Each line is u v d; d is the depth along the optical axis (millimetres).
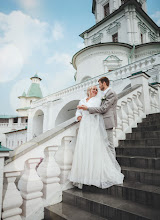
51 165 2617
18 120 32688
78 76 21484
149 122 4676
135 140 3916
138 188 2303
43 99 19891
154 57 10070
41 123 22266
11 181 2168
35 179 2365
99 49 19516
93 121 2770
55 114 17688
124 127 4609
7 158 2146
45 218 2357
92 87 3041
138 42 20438
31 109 21688
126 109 4910
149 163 2998
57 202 2592
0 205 1972
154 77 9789
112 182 2521
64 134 2898
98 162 2543
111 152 2816
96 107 2697
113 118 2910
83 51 20562
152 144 3617
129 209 2004
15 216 2123
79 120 3008
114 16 22625
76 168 2689
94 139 2637
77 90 15312
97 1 26969
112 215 2053
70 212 2258
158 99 6633
